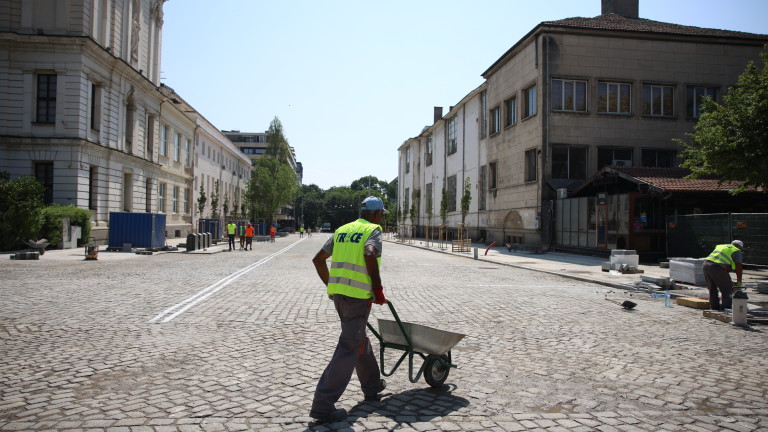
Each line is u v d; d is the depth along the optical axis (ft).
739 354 19.81
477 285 43.65
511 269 62.34
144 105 117.60
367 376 13.76
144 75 117.39
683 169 78.69
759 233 55.93
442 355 15.07
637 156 95.91
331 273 13.16
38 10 87.81
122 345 19.71
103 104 96.58
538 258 78.95
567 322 26.22
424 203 205.77
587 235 82.89
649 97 97.45
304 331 22.66
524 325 25.20
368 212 13.56
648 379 16.28
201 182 181.27
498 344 20.94
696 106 98.37
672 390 15.20
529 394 14.60
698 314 29.53
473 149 142.41
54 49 86.74
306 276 48.37
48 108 88.58
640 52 96.63
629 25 102.32
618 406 13.71
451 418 12.57
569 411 13.24
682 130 97.60
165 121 136.67
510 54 110.01
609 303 33.63
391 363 18.26
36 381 15.12
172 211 145.89
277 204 239.50
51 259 64.13
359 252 12.87
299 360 17.81
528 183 101.35
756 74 46.57
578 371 17.08
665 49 97.14
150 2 121.60
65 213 82.02
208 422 12.03
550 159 94.58
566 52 95.04
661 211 72.79
